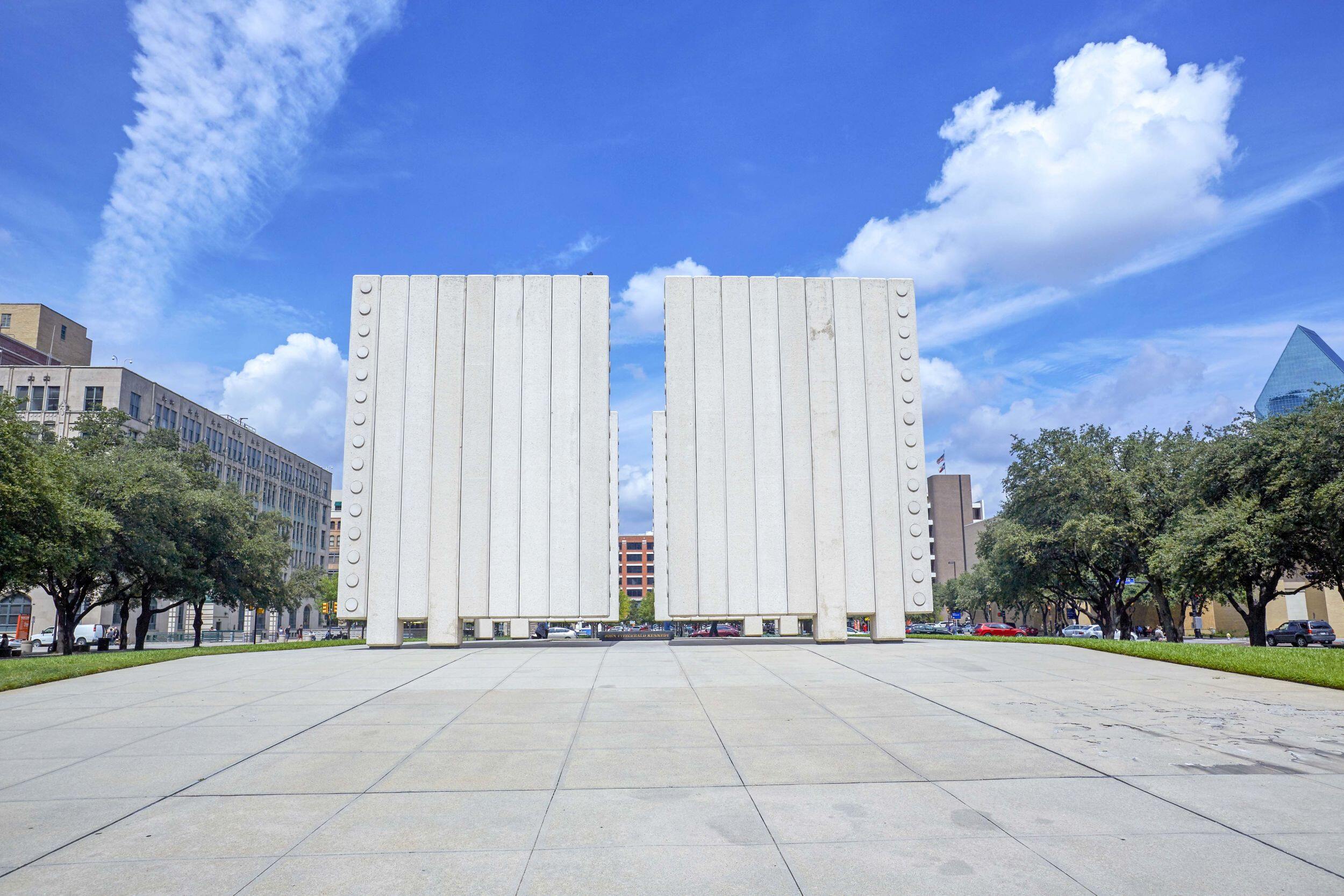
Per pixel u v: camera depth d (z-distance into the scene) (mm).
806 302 25438
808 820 6422
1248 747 8703
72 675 15508
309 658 19688
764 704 11797
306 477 117125
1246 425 39000
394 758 8555
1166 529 42719
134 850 5824
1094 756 8367
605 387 24422
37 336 85562
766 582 24125
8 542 32062
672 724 10328
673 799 7035
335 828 6301
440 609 23266
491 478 24031
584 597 23594
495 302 24797
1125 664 16531
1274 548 34281
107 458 44094
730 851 5730
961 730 9789
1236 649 18109
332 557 133500
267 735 9719
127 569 44094
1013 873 5242
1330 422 33625
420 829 6270
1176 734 9398
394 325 24609
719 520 24344
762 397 24922
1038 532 47031
